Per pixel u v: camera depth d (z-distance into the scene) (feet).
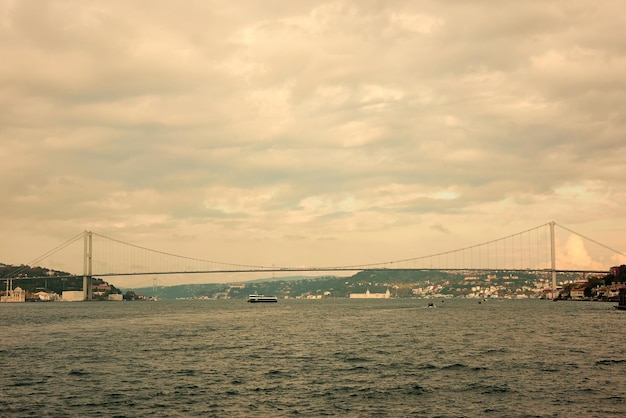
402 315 539.29
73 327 379.76
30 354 217.56
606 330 319.68
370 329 342.85
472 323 396.16
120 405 128.26
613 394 136.67
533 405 126.62
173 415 119.65
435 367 177.58
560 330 321.52
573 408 123.75
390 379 157.38
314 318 492.95
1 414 121.08
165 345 248.73
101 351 226.17
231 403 129.49
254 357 204.85
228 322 433.48
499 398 133.39
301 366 181.98
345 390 143.02
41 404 129.59
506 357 199.62
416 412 121.49
